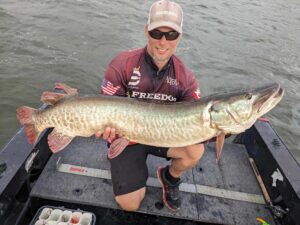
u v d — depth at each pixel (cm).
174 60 123
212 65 322
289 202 125
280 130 244
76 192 130
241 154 164
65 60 287
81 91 252
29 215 124
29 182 129
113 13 405
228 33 411
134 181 122
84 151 152
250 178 150
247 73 319
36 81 255
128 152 125
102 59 296
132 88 122
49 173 137
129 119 107
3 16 347
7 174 112
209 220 126
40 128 113
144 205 128
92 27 355
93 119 107
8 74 258
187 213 127
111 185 136
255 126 162
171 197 127
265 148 149
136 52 122
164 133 108
